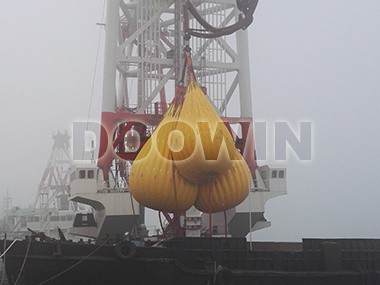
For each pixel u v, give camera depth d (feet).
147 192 68.64
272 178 99.09
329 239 66.18
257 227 104.12
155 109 98.12
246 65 109.81
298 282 61.82
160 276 59.57
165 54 115.85
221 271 58.18
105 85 99.91
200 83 103.71
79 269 58.85
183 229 79.00
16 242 59.06
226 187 69.26
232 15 111.34
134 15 118.62
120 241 61.11
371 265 64.80
